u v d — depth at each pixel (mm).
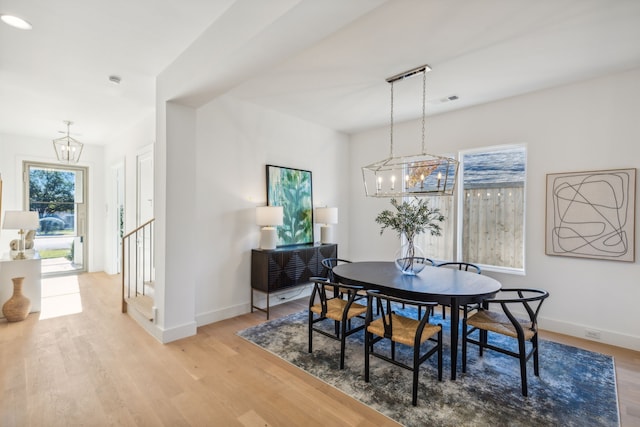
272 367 2594
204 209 3555
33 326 3422
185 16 2182
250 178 4016
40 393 2188
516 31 2350
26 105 3928
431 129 4473
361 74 3115
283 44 2002
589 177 3186
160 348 2914
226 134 3754
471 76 3154
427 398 2186
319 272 4422
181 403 2107
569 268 3332
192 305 3225
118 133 5367
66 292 4809
